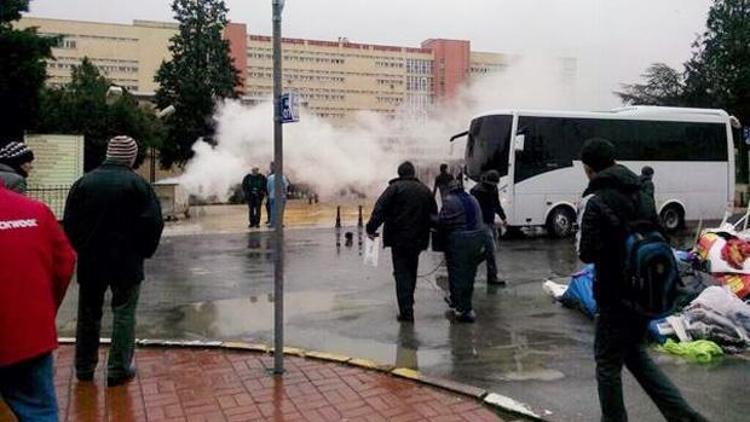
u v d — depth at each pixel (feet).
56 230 11.70
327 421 15.37
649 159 62.34
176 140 136.87
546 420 15.46
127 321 17.85
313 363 19.97
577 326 25.27
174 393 17.25
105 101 92.68
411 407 16.26
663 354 21.06
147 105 124.77
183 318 26.89
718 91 129.80
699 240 30.89
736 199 96.22
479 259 26.05
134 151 18.28
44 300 11.05
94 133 87.51
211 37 143.64
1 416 15.11
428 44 210.79
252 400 16.72
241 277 37.45
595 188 14.12
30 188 64.18
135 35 196.75
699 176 64.49
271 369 19.25
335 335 23.88
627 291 13.24
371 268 40.86
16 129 64.95
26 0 63.72
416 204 25.52
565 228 58.75
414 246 25.58
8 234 10.71
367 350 21.83
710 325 21.97
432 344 22.62
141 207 17.62
